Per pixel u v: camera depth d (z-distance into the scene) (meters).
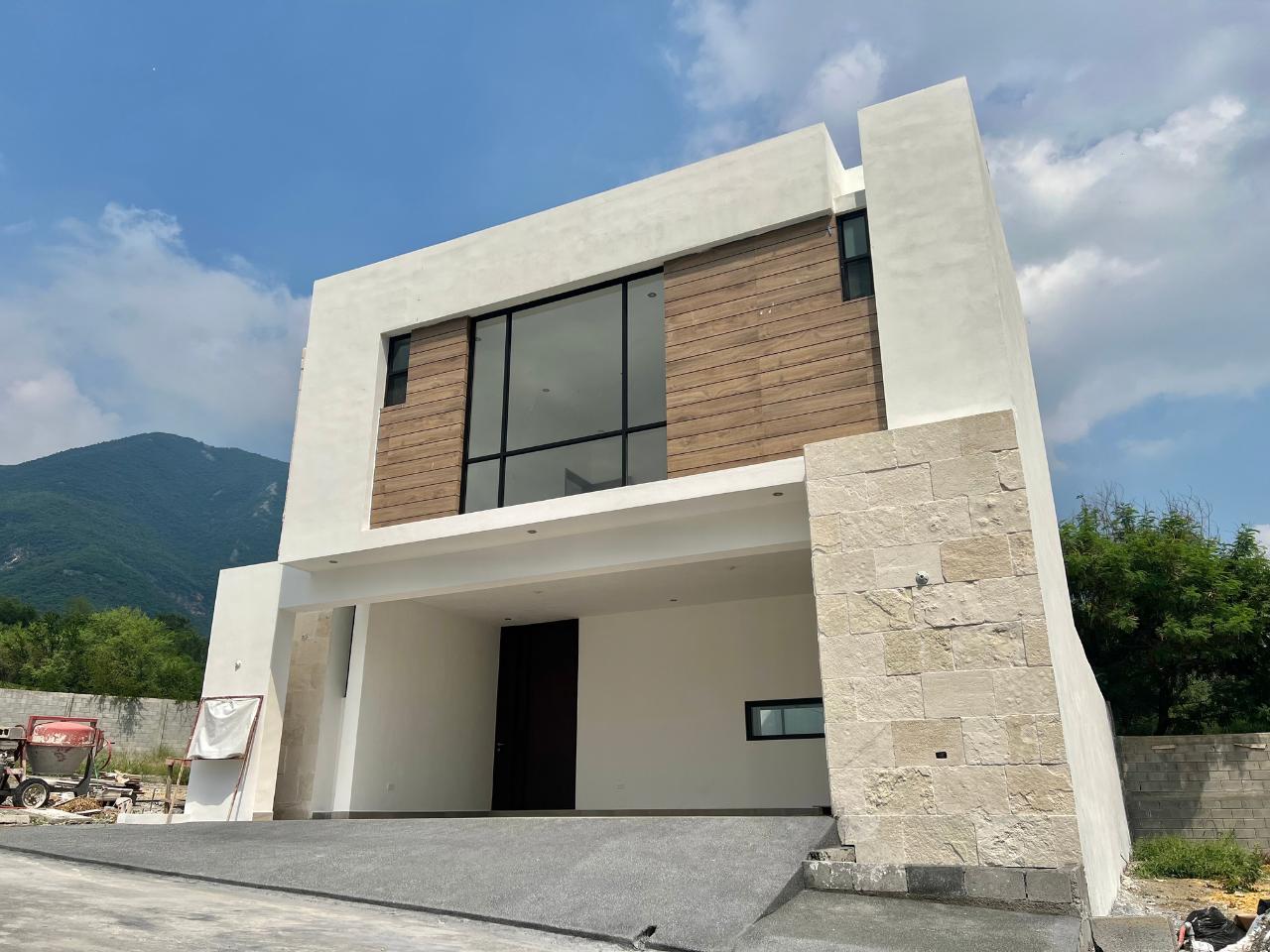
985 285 7.23
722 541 8.45
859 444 6.91
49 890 4.69
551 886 5.37
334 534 10.09
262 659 10.93
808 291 8.22
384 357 10.70
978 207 7.44
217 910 4.46
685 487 8.16
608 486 9.13
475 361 10.25
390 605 11.64
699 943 4.45
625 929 4.61
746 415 8.16
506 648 13.52
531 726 12.95
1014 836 5.58
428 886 5.52
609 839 6.32
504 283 9.98
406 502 9.90
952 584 6.27
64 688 34.16
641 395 9.24
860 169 9.43
